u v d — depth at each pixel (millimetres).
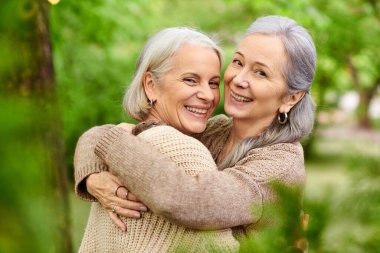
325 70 6438
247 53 1651
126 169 1344
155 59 1649
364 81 12961
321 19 5230
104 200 1449
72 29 6070
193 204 1284
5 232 315
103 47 6840
